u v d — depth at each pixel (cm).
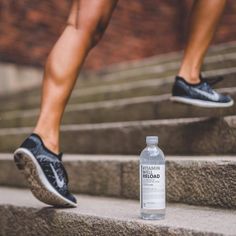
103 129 219
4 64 461
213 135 173
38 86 441
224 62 278
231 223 122
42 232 150
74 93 340
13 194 189
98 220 134
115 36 545
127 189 166
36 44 483
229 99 167
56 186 137
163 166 128
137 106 240
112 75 397
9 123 326
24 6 478
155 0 573
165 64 365
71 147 235
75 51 140
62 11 501
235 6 553
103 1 142
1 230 166
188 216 132
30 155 133
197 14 166
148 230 123
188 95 165
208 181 144
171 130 187
